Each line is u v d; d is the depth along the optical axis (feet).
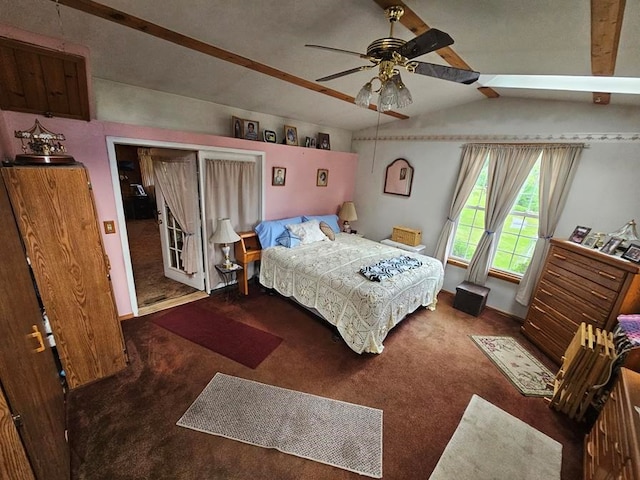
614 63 6.04
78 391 6.80
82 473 5.06
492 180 11.51
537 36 5.59
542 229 10.55
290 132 13.50
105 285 6.89
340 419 6.48
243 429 6.07
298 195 14.35
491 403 7.23
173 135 9.55
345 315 8.70
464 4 5.03
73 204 6.10
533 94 9.73
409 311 10.12
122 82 8.77
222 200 11.59
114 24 5.85
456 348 9.43
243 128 11.67
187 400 6.70
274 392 7.11
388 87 5.35
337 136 16.07
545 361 9.00
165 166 11.21
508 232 11.85
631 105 8.60
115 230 9.00
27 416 3.22
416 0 5.09
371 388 7.48
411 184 14.40
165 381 7.25
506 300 11.91
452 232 13.15
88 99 7.28
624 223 9.12
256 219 13.04
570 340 8.52
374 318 8.18
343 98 10.86
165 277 13.39
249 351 8.60
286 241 12.08
